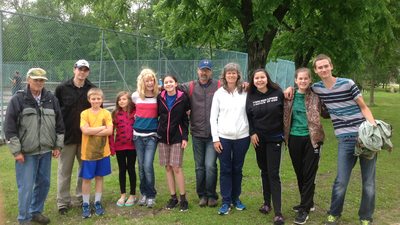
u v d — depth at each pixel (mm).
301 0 7059
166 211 3623
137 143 3688
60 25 8125
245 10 7770
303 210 3266
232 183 3650
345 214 3479
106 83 10227
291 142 3270
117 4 10258
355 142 2959
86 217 3434
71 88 3506
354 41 8570
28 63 7562
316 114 3125
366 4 6648
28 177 3041
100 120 3473
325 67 2984
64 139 3531
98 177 3578
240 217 3410
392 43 11164
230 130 3426
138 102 3650
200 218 3387
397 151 6969
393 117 14406
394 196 4043
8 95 7316
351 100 2979
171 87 3500
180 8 8625
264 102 3285
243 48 23234
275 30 7953
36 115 3066
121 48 9789
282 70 18625
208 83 3736
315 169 3201
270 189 3535
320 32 8703
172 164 3562
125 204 3826
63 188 3574
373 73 20438
